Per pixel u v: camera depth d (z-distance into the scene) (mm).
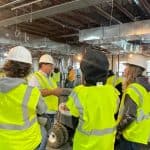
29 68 1516
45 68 2834
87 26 6531
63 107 1731
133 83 1899
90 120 1412
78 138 1458
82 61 1490
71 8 4016
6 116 1405
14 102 1389
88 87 1456
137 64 1933
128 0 4000
